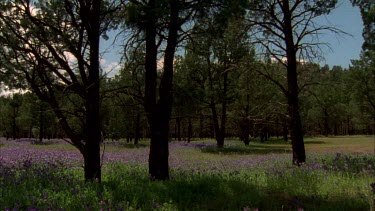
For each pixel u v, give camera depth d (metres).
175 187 9.34
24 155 20.25
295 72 16.67
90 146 10.68
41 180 9.30
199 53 13.16
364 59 49.41
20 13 10.22
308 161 16.33
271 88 36.94
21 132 94.31
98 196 7.50
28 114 52.72
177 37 12.04
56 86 10.97
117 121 48.28
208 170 15.07
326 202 8.30
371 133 114.06
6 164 14.27
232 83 40.41
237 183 10.16
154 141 12.11
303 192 9.30
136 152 29.94
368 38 15.83
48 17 10.49
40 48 10.56
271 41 16.28
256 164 17.66
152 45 12.22
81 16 10.62
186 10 11.32
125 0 11.31
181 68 37.03
